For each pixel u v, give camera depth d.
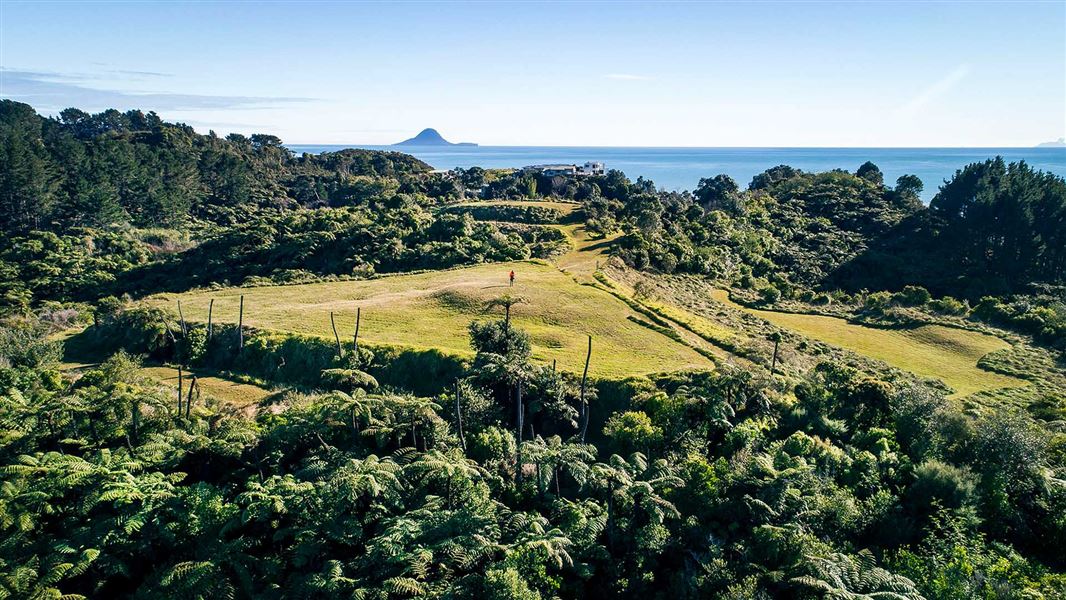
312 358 50.16
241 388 48.41
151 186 158.62
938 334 77.75
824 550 24.52
